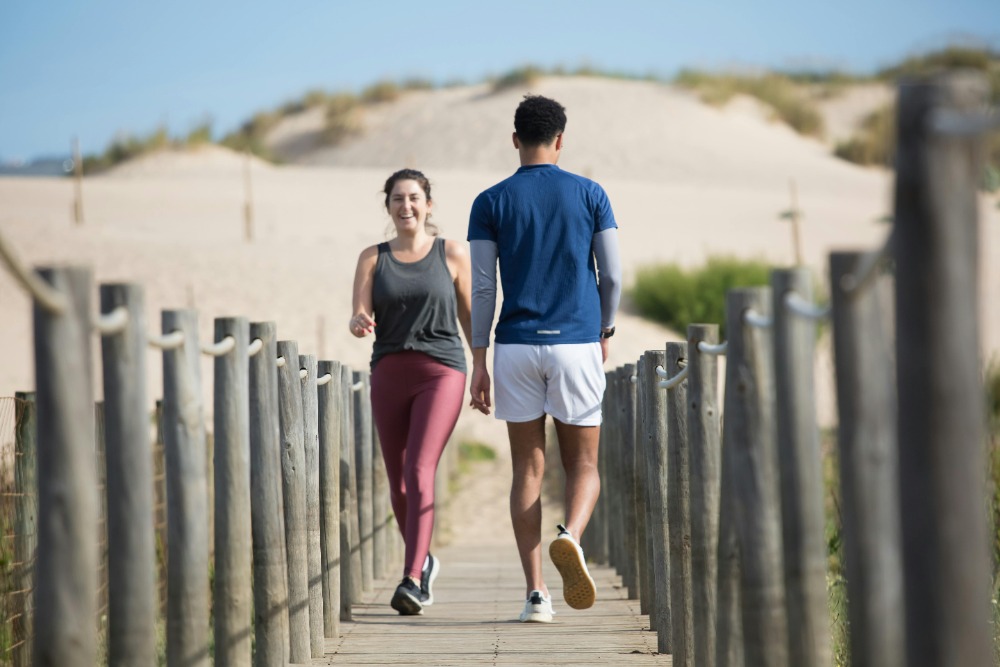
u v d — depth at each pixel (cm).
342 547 1492
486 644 1290
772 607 730
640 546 1512
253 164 13025
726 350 769
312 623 1231
